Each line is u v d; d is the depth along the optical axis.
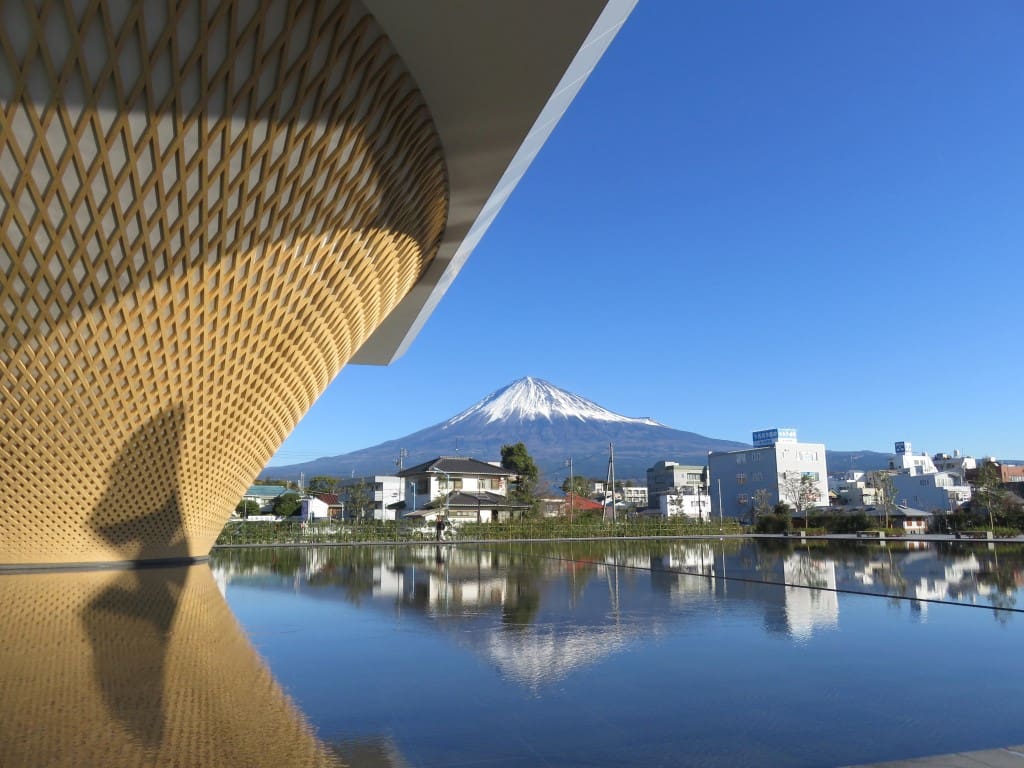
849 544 37.25
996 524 49.28
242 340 14.52
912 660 7.36
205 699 5.87
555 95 11.27
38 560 18.97
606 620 10.30
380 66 10.20
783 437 104.06
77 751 4.52
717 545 38.72
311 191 11.59
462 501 64.50
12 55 8.39
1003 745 4.67
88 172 9.75
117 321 12.62
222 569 20.94
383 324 26.58
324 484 99.00
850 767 4.04
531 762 4.38
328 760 4.39
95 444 15.96
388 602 12.76
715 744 4.71
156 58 8.84
